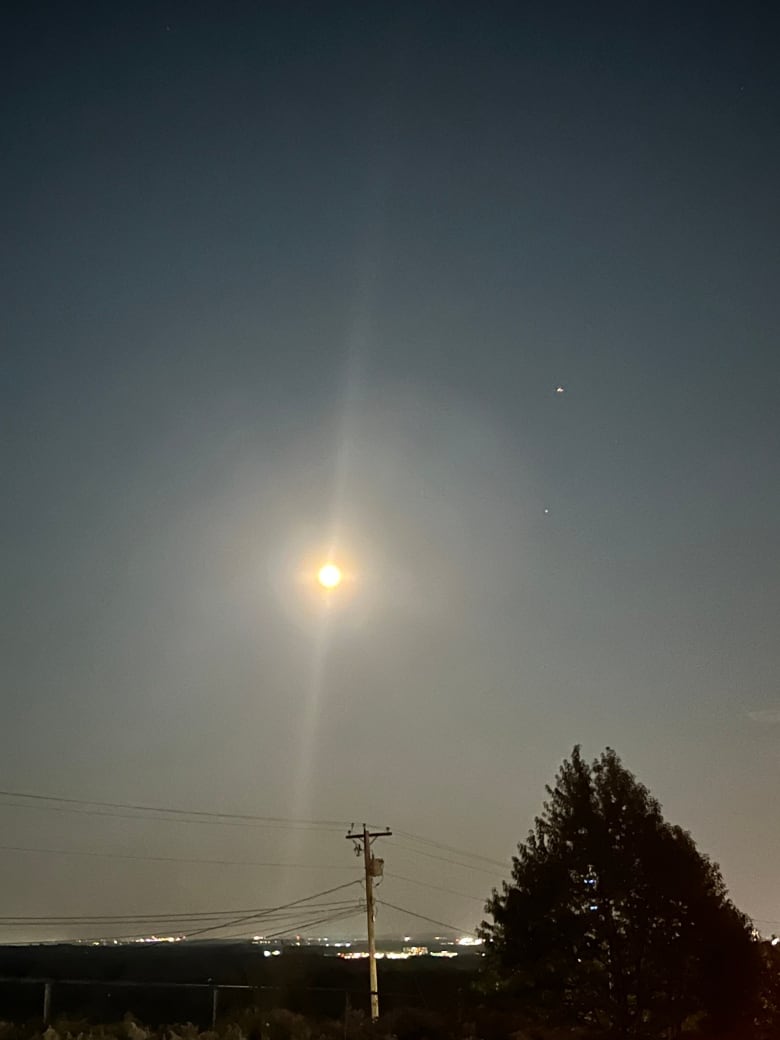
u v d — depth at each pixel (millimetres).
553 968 36500
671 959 35938
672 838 37719
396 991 61469
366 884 52062
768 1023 37125
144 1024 38438
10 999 52531
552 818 38844
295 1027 39812
